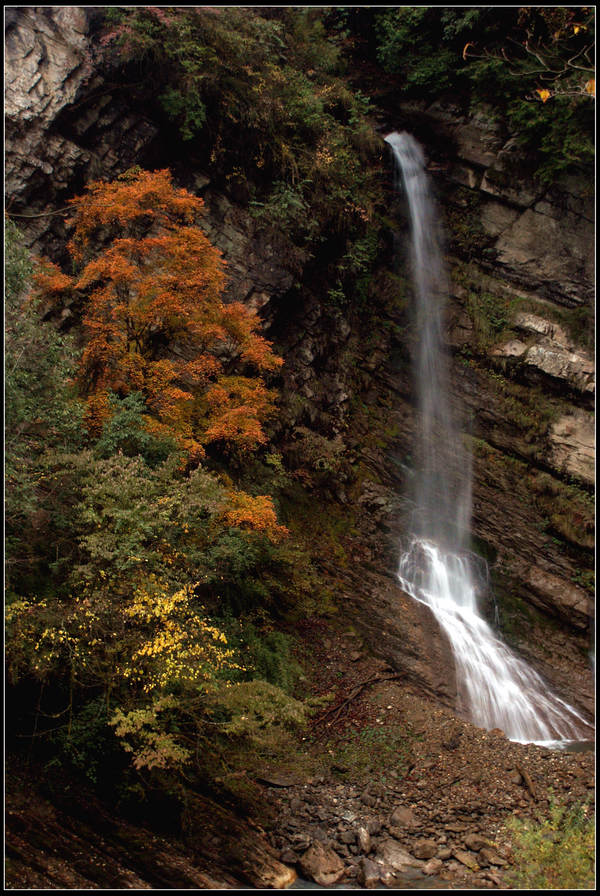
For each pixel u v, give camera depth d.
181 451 11.70
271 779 10.35
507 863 8.46
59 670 8.59
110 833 8.20
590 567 18.52
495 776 10.65
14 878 6.97
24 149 13.82
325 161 18.78
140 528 9.08
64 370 10.29
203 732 9.81
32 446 10.31
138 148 15.95
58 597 9.11
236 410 12.05
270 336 18.03
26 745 8.66
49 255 14.02
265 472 16.17
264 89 17.81
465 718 13.70
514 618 17.30
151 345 13.34
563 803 9.74
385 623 15.16
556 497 19.50
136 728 7.92
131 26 15.16
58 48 14.57
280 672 12.36
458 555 18.23
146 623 8.60
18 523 9.25
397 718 12.18
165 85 16.09
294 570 14.38
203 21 16.52
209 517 11.17
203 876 7.97
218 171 17.36
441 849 8.87
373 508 18.14
